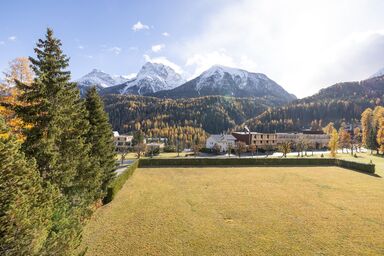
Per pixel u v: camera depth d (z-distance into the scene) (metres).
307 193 32.97
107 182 29.59
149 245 17.72
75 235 11.80
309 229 20.73
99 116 27.80
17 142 9.38
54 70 17.61
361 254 16.59
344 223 22.11
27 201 9.12
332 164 62.69
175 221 22.41
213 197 30.72
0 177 8.38
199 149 97.44
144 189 35.12
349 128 163.50
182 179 43.03
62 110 17.92
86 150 21.23
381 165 60.22
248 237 19.12
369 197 31.05
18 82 16.69
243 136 106.62
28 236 8.43
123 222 22.06
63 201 12.92
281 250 17.09
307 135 120.50
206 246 17.64
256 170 53.59
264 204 27.78
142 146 92.88
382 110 95.38
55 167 16.95
